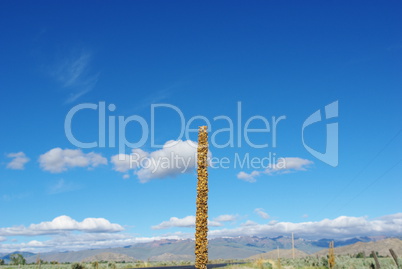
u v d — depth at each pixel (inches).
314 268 1689.2
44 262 3221.0
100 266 2485.2
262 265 1793.8
